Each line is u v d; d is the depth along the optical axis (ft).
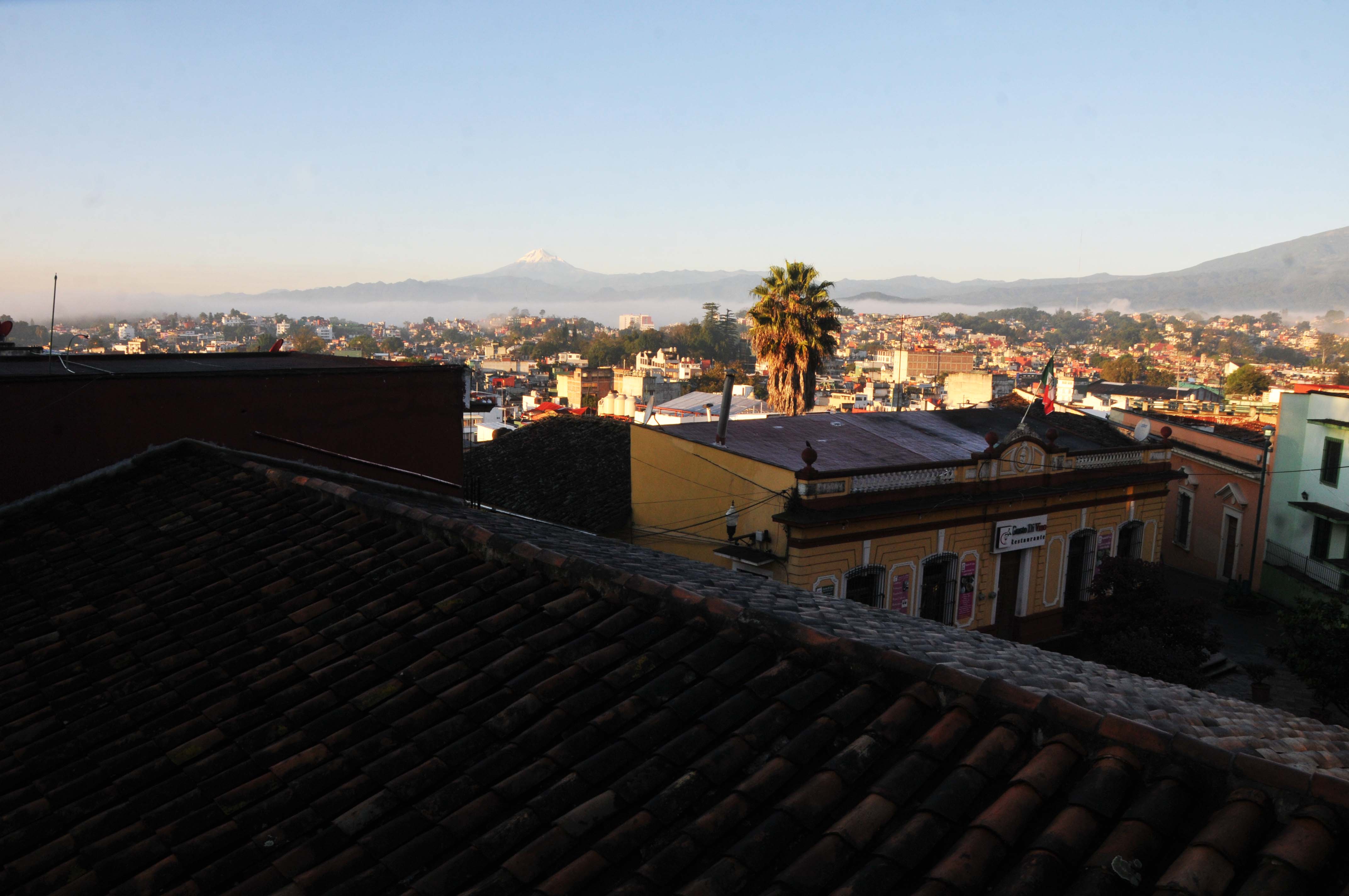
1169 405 254.06
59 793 16.93
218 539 27.99
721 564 74.90
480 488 78.74
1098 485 85.05
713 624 18.80
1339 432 99.86
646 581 20.26
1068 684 20.47
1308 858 11.12
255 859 14.35
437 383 45.16
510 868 13.11
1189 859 11.45
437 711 17.33
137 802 16.19
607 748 15.49
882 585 72.43
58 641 23.29
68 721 19.56
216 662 20.84
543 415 328.49
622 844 13.37
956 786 13.48
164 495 32.83
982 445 89.04
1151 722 17.63
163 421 37.55
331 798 15.30
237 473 33.37
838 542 69.05
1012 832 12.54
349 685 18.63
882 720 15.28
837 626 22.39
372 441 43.39
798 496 67.51
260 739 17.44
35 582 27.27
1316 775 12.31
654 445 82.17
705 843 13.21
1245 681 83.76
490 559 23.16
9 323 46.68
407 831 14.29
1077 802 12.86
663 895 12.48
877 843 12.89
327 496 29.09
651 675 17.63
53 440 34.96
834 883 12.26
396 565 23.77
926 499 74.02
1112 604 78.43
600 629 19.11
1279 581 107.86
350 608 22.00
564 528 47.62
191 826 15.26
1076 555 88.28
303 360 52.37
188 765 17.22
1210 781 13.00
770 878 12.60
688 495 78.74
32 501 33.24
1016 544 80.02
